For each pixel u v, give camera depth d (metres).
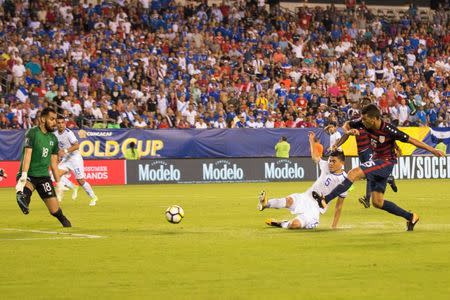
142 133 69.44
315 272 19.20
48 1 82.00
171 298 16.17
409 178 74.75
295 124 76.44
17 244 25.19
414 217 28.27
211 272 19.34
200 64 81.06
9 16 79.69
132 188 63.00
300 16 94.06
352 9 99.50
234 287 17.33
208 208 41.03
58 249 23.88
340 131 73.06
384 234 27.16
